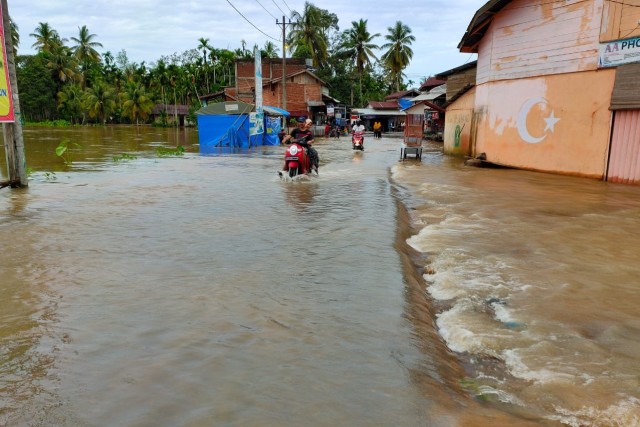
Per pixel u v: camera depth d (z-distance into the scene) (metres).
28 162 15.94
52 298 3.65
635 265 4.83
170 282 4.04
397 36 62.75
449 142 22.17
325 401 2.30
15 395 2.31
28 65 79.69
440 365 2.77
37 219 6.63
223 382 2.45
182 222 6.48
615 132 12.43
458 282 4.28
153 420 2.12
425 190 10.05
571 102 13.62
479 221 6.90
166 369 2.58
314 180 11.27
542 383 2.62
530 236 5.99
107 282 4.04
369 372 2.60
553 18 14.01
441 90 42.28
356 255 4.90
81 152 20.94
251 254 4.93
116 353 2.76
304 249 5.13
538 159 14.76
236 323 3.21
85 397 2.30
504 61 15.97
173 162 16.16
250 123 26.06
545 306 3.75
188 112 73.25
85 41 82.12
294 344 2.92
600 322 3.45
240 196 8.77
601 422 2.27
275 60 47.84
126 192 9.19
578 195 9.62
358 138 23.83
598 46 12.71
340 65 67.75
